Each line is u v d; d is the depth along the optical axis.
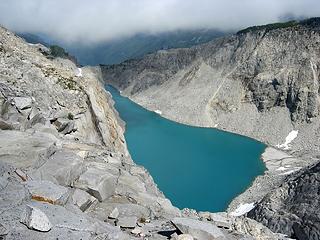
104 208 27.72
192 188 131.50
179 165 151.88
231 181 137.75
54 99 64.50
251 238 28.69
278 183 126.44
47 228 20.34
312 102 198.75
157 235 24.83
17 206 21.56
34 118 41.34
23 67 63.50
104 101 87.69
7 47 75.19
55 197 23.58
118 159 40.12
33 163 28.19
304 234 89.00
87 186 28.39
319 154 166.38
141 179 36.78
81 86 78.44
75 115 66.81
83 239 20.67
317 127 191.50
